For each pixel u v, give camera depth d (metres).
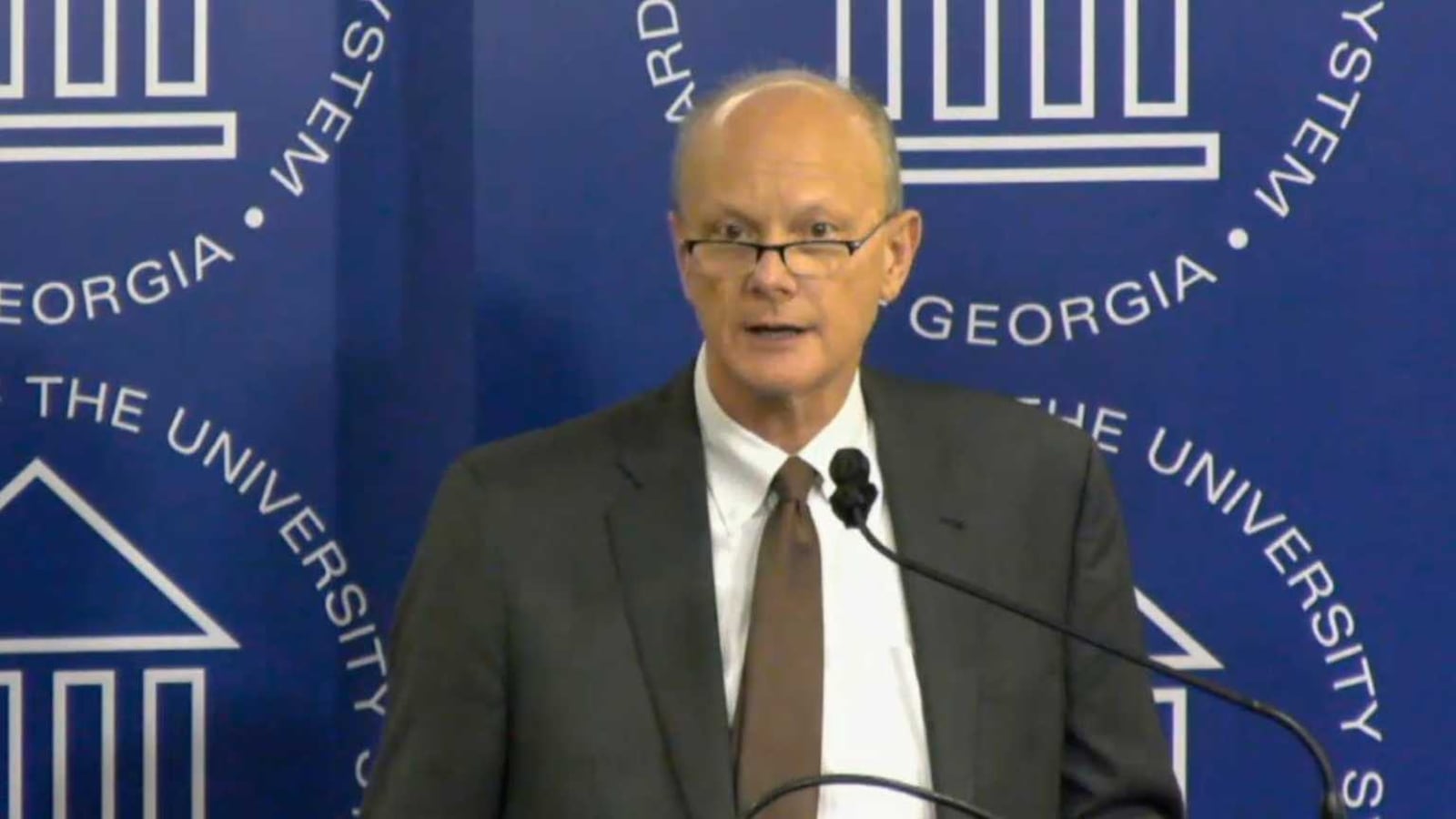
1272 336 8.92
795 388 6.93
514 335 8.82
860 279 6.93
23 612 8.77
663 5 8.81
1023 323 8.92
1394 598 8.95
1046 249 8.91
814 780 6.23
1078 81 8.88
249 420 8.80
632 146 8.82
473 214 8.79
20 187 8.73
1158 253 8.90
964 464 7.46
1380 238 8.91
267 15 8.79
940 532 7.27
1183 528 8.96
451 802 7.11
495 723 7.11
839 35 8.85
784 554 7.18
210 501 8.81
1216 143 8.89
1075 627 7.41
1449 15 8.88
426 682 7.20
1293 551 8.95
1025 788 7.10
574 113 8.80
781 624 7.08
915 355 8.94
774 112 6.88
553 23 8.79
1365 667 8.96
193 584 8.82
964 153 8.89
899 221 7.26
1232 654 8.97
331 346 8.81
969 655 7.12
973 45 8.87
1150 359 8.93
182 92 8.77
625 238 8.83
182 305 8.79
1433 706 8.95
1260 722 8.98
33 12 8.72
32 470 8.77
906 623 7.21
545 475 7.38
